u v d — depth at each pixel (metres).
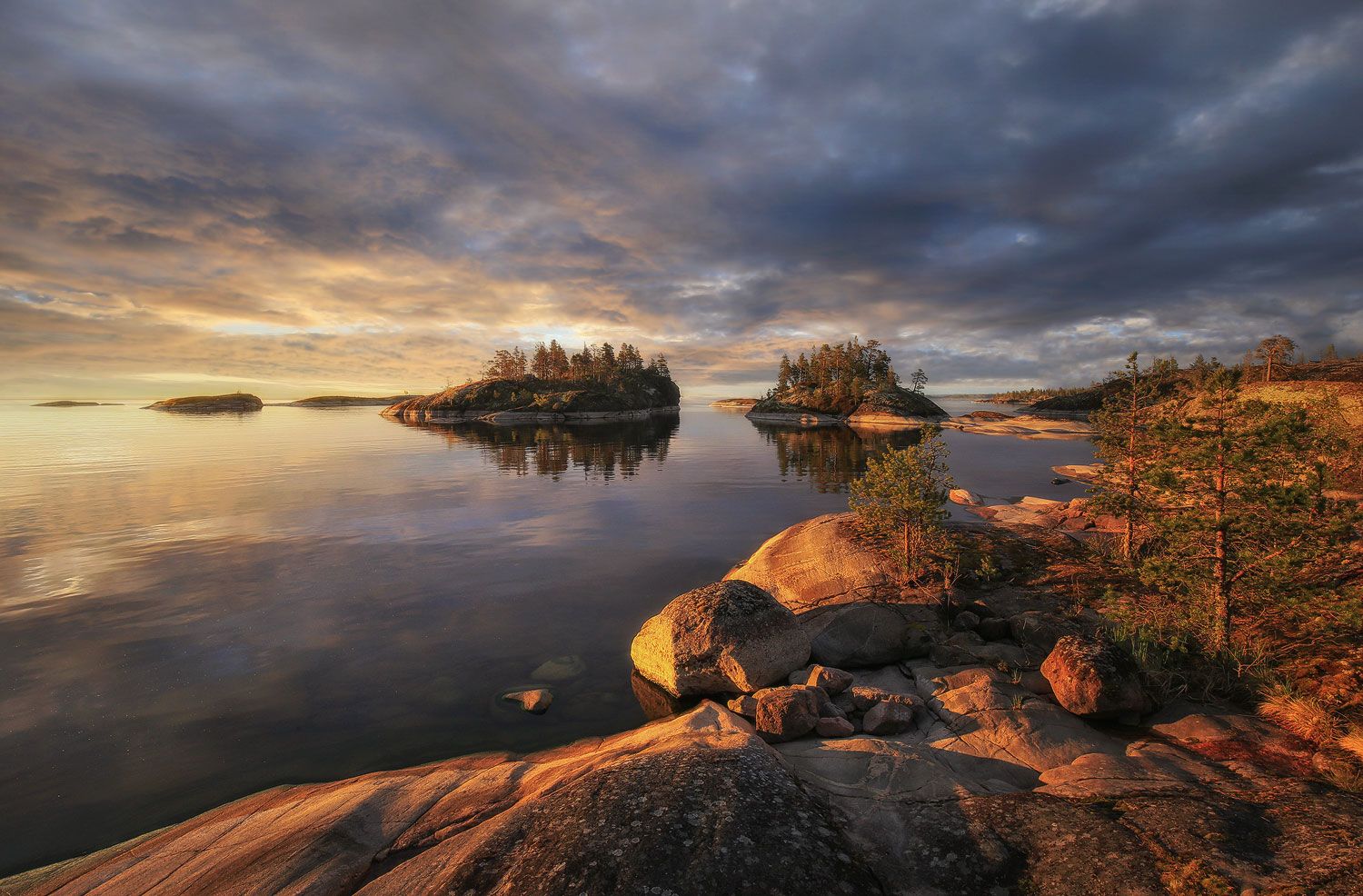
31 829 5.76
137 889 4.65
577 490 28.30
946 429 74.75
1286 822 4.23
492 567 15.29
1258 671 6.91
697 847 4.09
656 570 15.12
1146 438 10.80
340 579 14.23
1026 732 6.40
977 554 12.20
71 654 9.95
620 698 8.62
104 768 6.78
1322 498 6.68
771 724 6.92
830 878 3.95
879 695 7.74
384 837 5.20
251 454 43.88
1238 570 7.40
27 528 19.53
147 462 38.75
